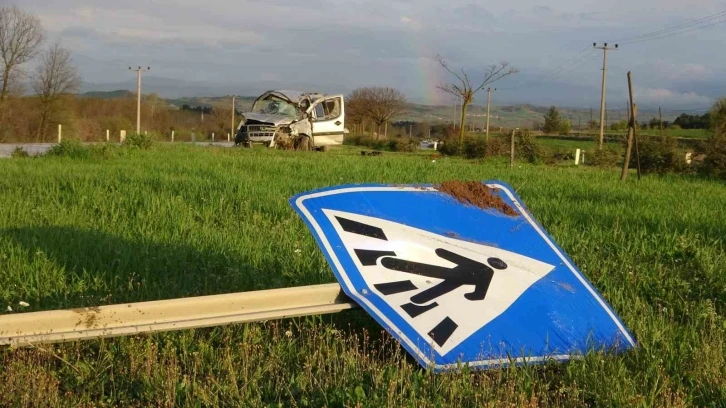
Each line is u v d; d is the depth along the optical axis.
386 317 3.66
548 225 7.86
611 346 3.97
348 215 4.16
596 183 13.21
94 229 6.61
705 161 19.11
